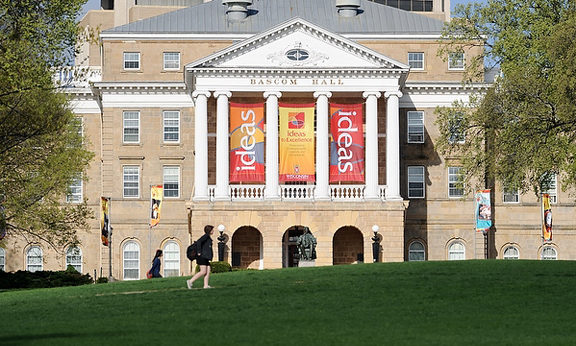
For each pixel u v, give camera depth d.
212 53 124.38
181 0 156.50
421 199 130.12
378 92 120.88
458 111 102.81
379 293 60.78
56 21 85.06
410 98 130.50
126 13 154.38
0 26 83.69
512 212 132.12
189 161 130.25
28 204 91.75
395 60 120.50
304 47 120.06
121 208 129.38
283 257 124.75
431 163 130.25
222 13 135.75
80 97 133.00
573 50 87.19
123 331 49.56
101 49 142.50
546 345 45.88
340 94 122.31
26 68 81.75
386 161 122.69
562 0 97.00
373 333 48.50
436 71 132.50
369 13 136.25
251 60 119.94
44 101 88.00
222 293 62.03
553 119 91.69
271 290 62.75
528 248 131.88
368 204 119.50
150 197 129.00
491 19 104.06
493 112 95.12
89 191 132.50
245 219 118.88
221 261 112.00
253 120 118.94
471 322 51.56
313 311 54.97
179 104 130.62
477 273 68.81
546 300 58.06
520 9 98.44
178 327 50.59
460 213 130.25
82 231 131.50
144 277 129.00
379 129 125.69
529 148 91.75
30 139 89.94
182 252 129.75
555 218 132.62
